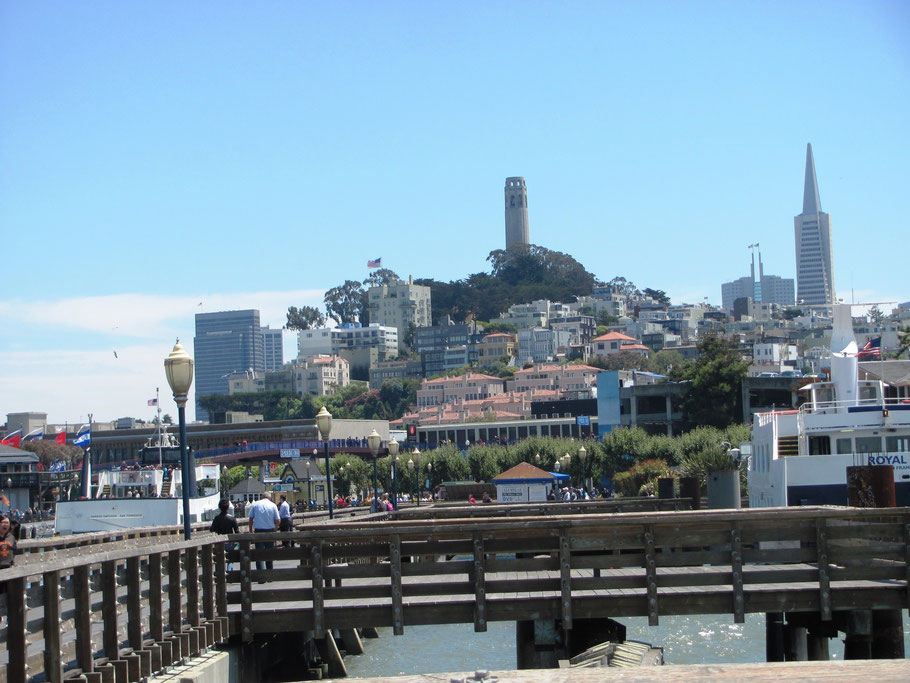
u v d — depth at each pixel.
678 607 19.00
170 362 19.86
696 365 132.50
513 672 5.93
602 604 18.97
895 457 39.38
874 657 19.89
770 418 43.66
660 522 18.97
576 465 96.81
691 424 128.00
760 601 19.06
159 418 68.12
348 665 30.80
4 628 11.76
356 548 19.00
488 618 18.92
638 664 19.83
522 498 57.22
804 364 172.88
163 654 15.52
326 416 37.00
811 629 21.50
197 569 17.41
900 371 46.97
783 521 19.31
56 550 25.36
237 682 18.83
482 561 18.91
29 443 176.88
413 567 19.00
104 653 13.91
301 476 98.06
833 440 41.31
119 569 16.77
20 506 123.88
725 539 19.17
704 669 5.75
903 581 20.14
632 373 168.00
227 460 118.31
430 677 5.95
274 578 18.94
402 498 87.88
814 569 19.11
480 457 104.88
